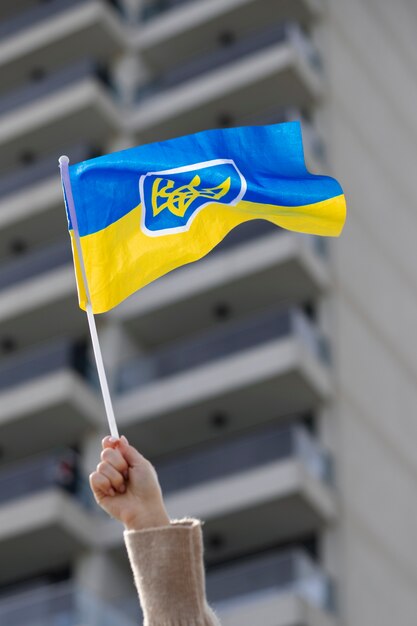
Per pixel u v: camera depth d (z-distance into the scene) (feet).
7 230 162.81
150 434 142.51
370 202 163.22
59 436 143.84
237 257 146.72
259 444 132.36
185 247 28.58
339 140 164.86
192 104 166.30
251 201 29.17
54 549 134.31
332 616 123.13
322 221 29.12
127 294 28.02
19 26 184.03
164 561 18.12
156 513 19.47
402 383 150.30
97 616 114.73
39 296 153.07
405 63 187.52
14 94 174.09
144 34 179.22
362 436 139.54
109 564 133.39
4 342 155.53
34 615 113.70
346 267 152.25
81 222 28.50
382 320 152.97
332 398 139.13
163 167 29.17
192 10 177.88
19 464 145.28
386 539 134.51
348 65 175.52
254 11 175.11
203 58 169.78
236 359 139.33
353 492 134.41
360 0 185.47
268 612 118.73
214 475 132.98
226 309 147.84
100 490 19.70
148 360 144.97
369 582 128.88
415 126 181.06
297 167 29.63
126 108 171.83
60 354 144.66
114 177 28.94
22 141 171.12
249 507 130.00
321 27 175.73
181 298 147.74
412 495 141.79
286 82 164.25
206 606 18.24
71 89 169.58
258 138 29.84
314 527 130.72
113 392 145.07
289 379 136.87
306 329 140.87
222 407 139.54
